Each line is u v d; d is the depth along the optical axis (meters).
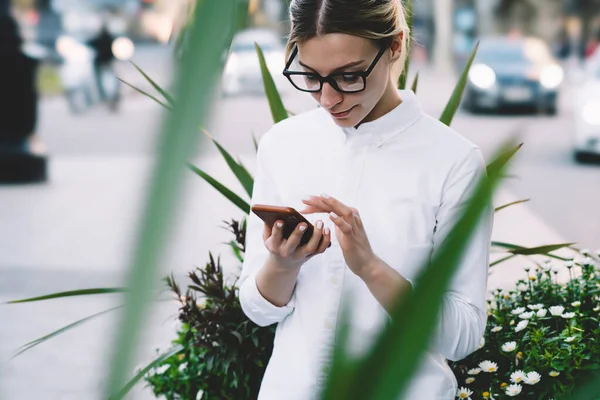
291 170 1.64
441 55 30.95
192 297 2.23
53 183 9.16
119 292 0.20
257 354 2.18
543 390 2.03
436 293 0.25
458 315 1.44
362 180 1.57
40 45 25.36
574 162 10.58
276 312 1.58
